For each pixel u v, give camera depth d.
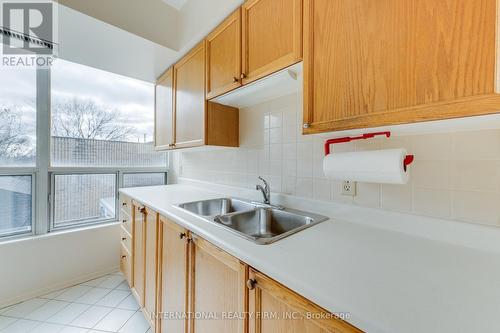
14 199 1.78
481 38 0.52
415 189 0.89
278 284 0.62
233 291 0.79
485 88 0.51
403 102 0.64
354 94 0.74
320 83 0.83
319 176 1.21
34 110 1.83
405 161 0.77
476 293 0.51
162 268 1.29
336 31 0.79
